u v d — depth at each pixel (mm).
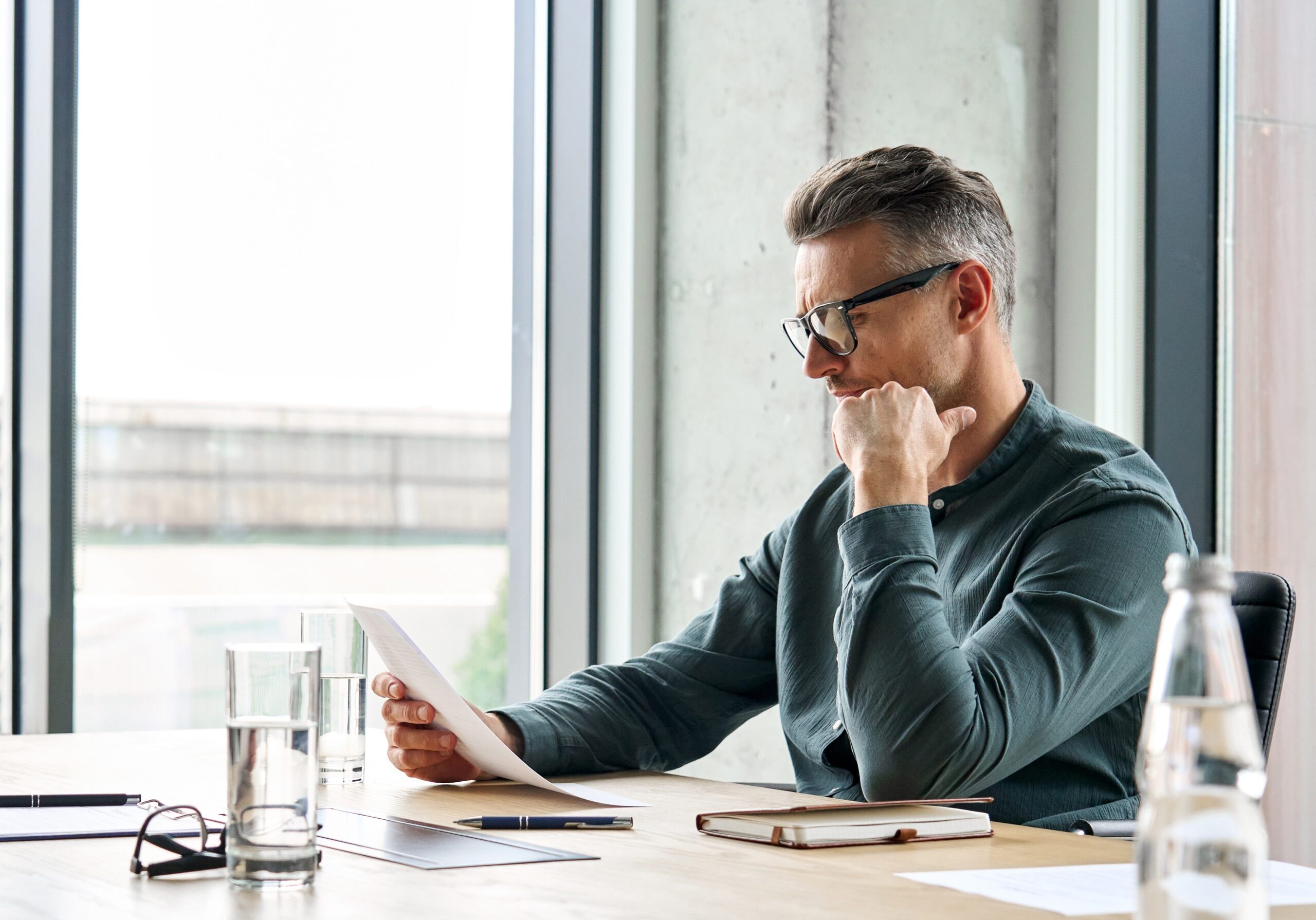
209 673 2889
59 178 2387
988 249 1560
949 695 1231
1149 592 1371
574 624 2811
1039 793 1397
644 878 841
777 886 823
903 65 2869
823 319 1545
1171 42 2768
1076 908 762
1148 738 587
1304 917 752
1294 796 2631
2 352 2359
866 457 1386
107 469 2707
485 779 1344
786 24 2818
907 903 775
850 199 1535
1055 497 1450
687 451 2768
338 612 1312
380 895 783
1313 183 2631
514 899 777
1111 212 2811
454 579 3051
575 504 2820
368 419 3039
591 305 2828
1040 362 2889
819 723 1536
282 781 803
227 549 2938
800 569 1637
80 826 1011
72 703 2396
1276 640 1389
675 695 1603
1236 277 2754
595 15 2828
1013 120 2900
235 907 749
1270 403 2693
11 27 2367
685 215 2791
